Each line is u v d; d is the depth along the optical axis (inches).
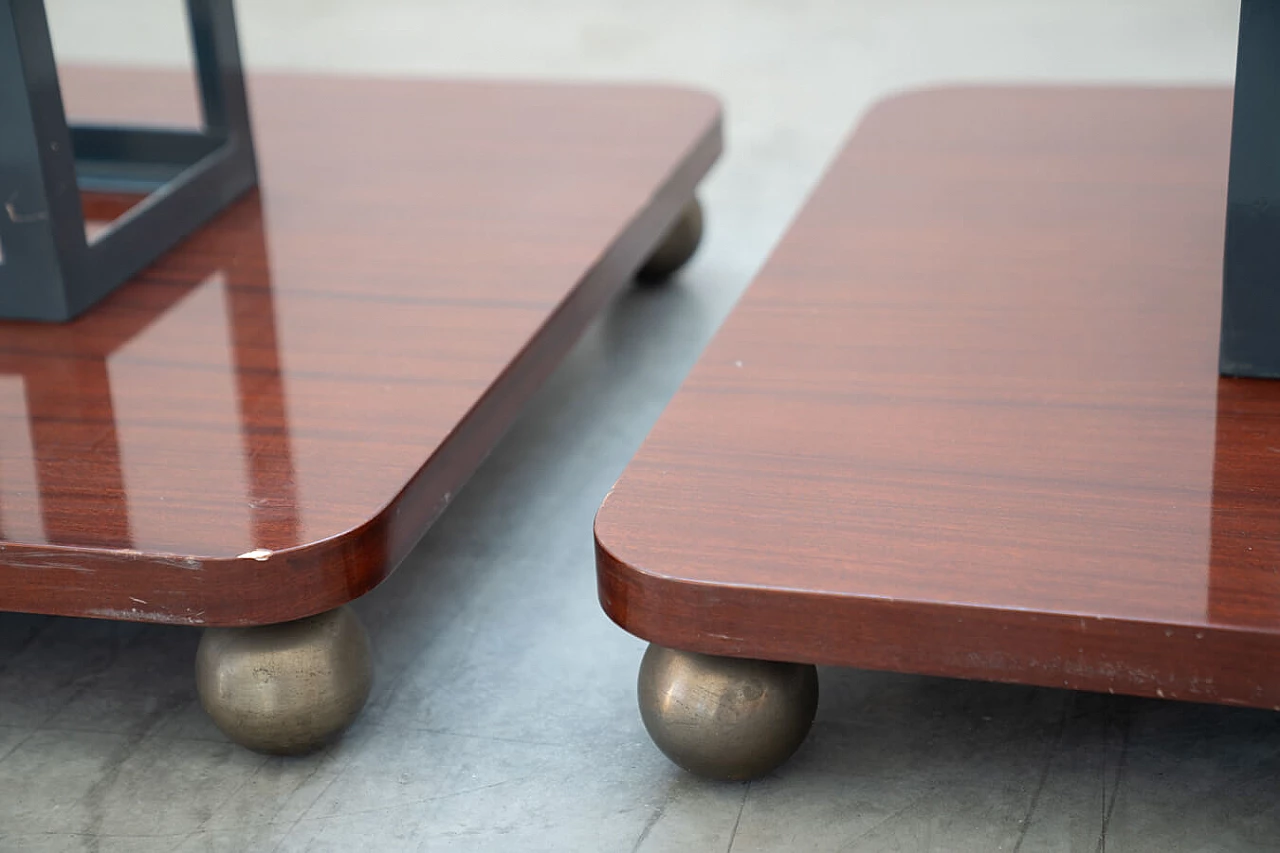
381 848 45.6
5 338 58.2
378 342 56.3
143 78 91.3
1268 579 39.9
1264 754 47.8
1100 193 68.2
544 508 64.6
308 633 46.1
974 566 41.0
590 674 53.6
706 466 46.5
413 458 47.9
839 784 47.3
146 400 52.5
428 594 58.7
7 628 56.9
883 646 40.6
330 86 90.3
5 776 49.1
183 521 44.8
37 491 46.8
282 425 50.3
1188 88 83.9
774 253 63.0
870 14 147.6
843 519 43.5
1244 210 48.4
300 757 49.6
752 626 41.4
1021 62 129.4
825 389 50.9
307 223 68.7
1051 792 46.6
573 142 78.6
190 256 65.5
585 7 155.4
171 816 47.1
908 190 70.0
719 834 45.4
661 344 79.5
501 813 46.8
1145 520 42.8
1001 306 56.8
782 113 119.0
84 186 75.0
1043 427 47.9
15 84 55.9
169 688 53.2
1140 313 55.8
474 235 66.3
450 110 84.8
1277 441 46.6
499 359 54.5
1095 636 39.0
